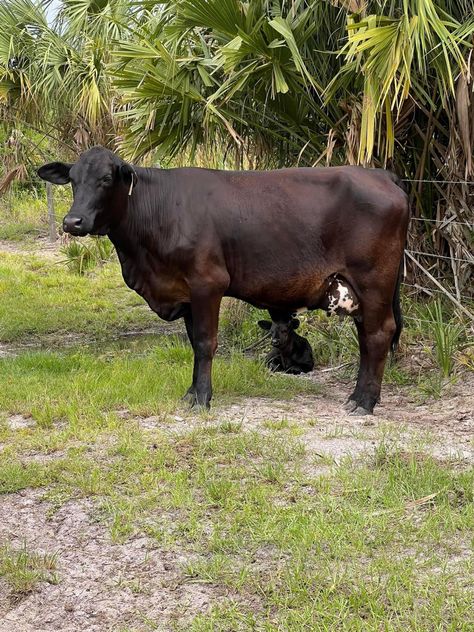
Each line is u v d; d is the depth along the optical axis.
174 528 4.56
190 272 6.27
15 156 16.05
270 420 6.21
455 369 7.28
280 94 8.04
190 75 8.11
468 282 8.14
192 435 5.75
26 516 4.80
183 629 3.71
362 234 6.16
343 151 8.46
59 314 11.21
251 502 4.75
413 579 3.97
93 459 5.51
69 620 3.84
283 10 7.97
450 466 5.22
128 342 9.71
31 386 7.10
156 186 6.31
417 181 8.09
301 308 6.53
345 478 5.00
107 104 12.80
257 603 3.86
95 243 15.33
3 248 17.86
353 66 7.15
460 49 7.12
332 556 4.21
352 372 7.81
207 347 6.38
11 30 13.31
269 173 6.39
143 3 8.09
